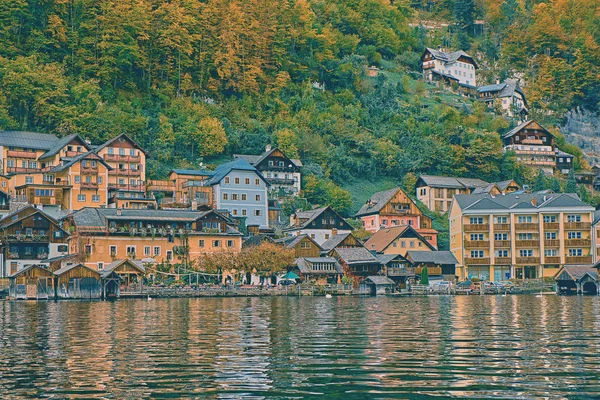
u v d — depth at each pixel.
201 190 152.50
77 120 168.12
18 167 149.75
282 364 36.00
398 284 130.50
